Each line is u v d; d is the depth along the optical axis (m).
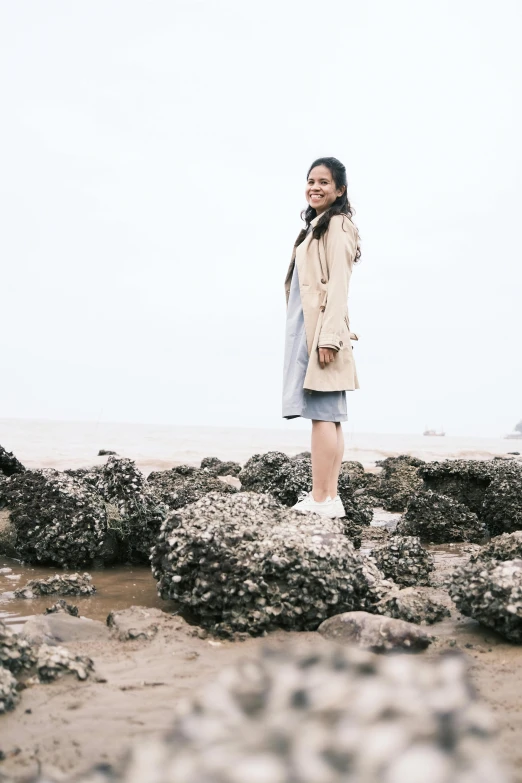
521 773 1.97
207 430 54.19
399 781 0.88
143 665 3.10
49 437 26.38
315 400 5.46
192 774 0.96
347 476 8.15
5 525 5.96
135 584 5.09
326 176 5.71
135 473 6.04
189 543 4.18
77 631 3.57
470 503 9.36
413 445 36.75
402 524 7.48
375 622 3.54
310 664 1.13
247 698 1.07
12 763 2.13
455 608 4.34
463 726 0.99
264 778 0.90
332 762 0.91
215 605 3.91
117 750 2.22
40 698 2.66
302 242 5.86
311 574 3.92
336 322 5.32
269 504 4.76
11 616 4.05
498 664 3.20
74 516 5.68
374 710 1.01
